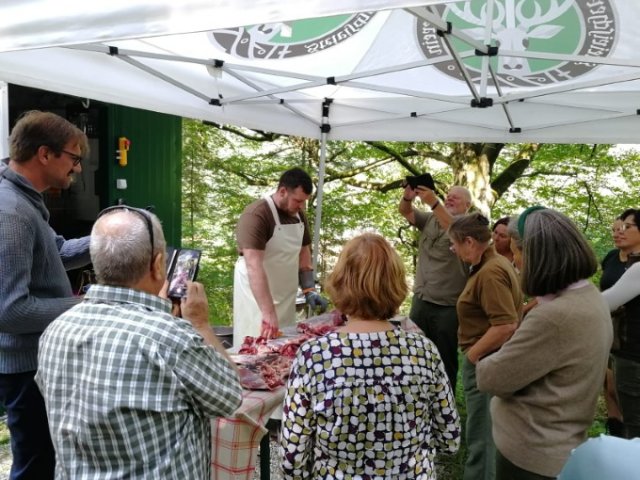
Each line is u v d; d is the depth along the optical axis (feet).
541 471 5.08
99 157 15.51
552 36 10.01
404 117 13.82
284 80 12.42
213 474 5.94
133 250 4.15
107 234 4.17
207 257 25.88
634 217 9.88
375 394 4.26
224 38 10.08
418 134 14.06
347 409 4.24
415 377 4.42
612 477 2.33
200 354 4.16
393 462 4.36
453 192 13.00
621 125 12.43
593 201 24.52
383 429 4.28
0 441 10.80
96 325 4.03
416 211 13.01
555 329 4.91
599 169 24.58
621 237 10.04
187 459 4.09
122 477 3.86
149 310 4.19
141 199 16.53
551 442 5.03
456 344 12.32
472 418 8.74
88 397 3.88
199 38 10.03
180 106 11.43
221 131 26.89
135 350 3.90
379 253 4.55
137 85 10.50
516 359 5.08
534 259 5.10
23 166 6.19
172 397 3.96
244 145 27.40
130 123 15.94
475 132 13.65
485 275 7.90
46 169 6.26
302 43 10.53
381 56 11.28
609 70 10.67
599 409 14.23
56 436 4.05
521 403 5.29
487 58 9.55
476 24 10.19
